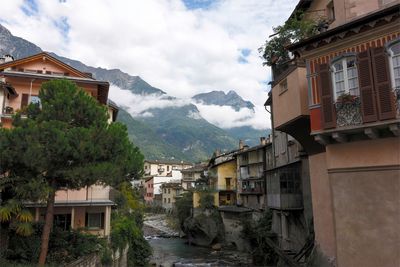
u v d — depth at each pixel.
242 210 52.09
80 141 17.00
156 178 120.75
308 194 25.23
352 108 14.23
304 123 17.97
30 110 18.92
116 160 18.70
